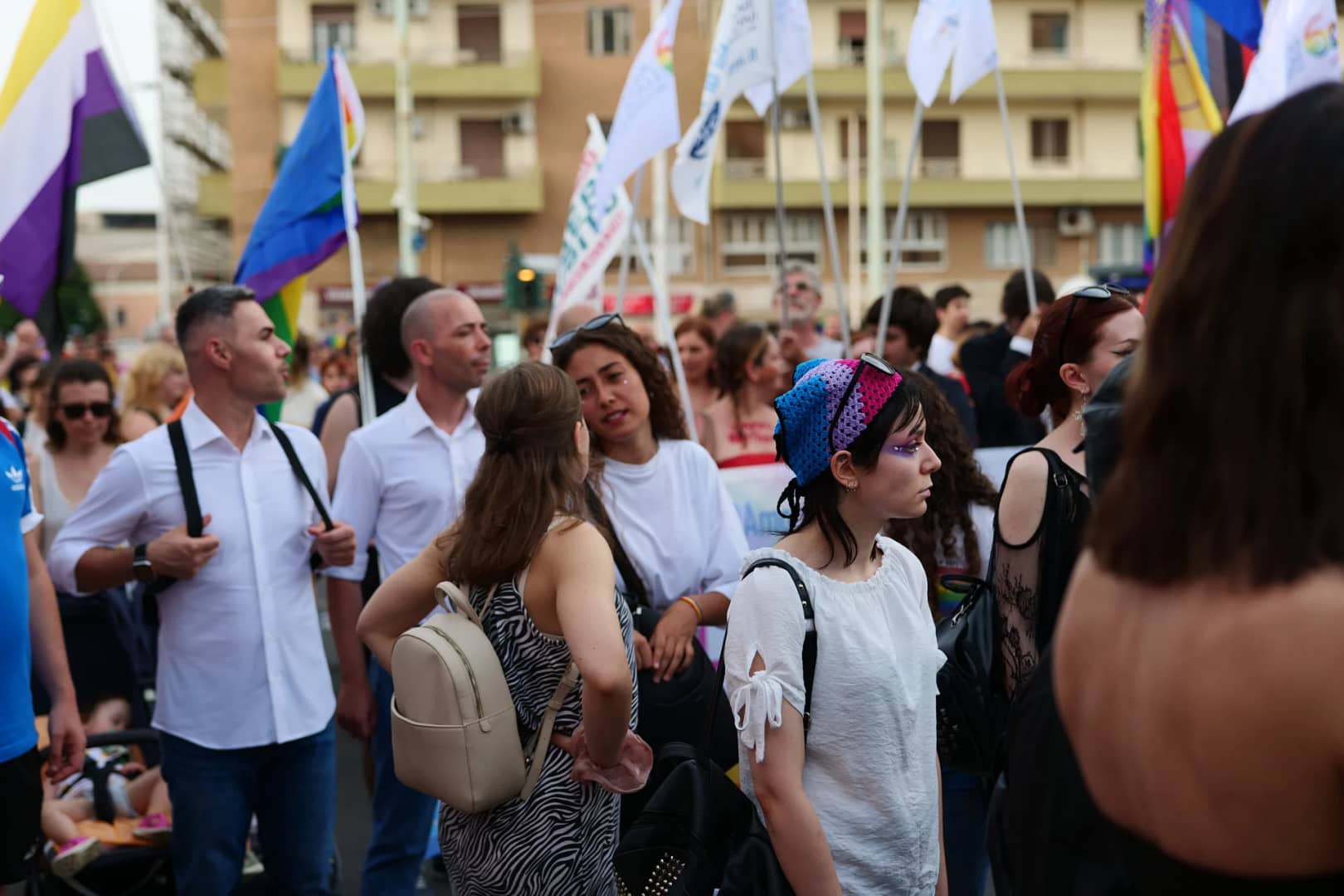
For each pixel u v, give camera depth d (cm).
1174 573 127
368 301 524
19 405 1004
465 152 3856
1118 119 3788
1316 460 120
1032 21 3769
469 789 261
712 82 569
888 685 247
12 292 452
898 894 248
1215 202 128
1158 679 128
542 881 271
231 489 385
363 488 431
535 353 845
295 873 391
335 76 579
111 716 473
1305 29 501
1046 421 645
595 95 3869
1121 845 139
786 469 523
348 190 576
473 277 3894
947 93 3728
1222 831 124
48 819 418
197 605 377
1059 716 154
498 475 277
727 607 367
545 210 3884
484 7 3806
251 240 581
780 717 237
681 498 385
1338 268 120
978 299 3838
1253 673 119
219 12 4375
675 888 239
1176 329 130
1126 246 3875
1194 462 127
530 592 273
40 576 369
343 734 741
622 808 322
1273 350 122
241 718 376
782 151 3744
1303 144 123
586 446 289
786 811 236
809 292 789
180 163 4175
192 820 374
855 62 3697
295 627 389
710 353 711
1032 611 282
